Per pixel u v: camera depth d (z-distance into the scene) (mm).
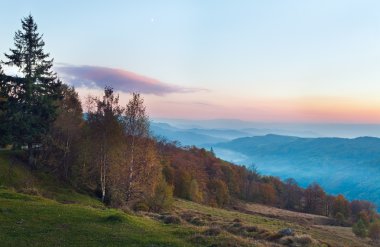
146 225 30703
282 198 198875
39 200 37250
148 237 26031
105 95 59719
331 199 191750
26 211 29906
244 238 29125
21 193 41250
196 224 38312
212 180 145000
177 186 112938
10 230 24156
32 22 62406
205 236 27422
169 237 26891
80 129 69812
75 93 79000
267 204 178250
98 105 59781
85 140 64000
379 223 126500
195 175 135125
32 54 62344
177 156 147250
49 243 22297
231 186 165500
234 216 81500
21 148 65750
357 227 113812
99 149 59312
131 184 56719
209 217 53312
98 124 59156
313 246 30844
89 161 62688
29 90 61438
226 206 137875
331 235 89625
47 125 65062
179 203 87562
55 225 26719
